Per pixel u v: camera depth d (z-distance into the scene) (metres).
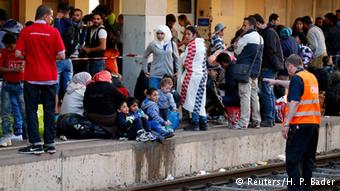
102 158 13.94
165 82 15.86
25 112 13.40
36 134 13.10
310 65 20.66
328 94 19.56
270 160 17.25
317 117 13.27
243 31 17.95
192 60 16.16
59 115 15.19
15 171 12.71
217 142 16.05
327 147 18.75
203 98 16.22
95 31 16.88
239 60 16.78
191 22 26.27
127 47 18.55
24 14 21.70
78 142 14.32
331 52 22.19
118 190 13.59
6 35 14.09
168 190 14.07
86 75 15.32
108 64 17.33
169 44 16.48
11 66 14.09
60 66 16.11
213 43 18.92
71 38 16.00
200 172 15.66
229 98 16.88
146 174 14.70
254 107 16.98
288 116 13.19
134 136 14.68
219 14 26.55
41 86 13.18
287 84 13.88
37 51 13.09
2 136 14.11
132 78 18.45
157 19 18.44
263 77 17.25
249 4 27.75
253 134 16.80
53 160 13.22
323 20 23.00
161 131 14.95
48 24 13.32
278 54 17.20
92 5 23.59
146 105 15.23
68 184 13.46
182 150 15.31
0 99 14.38
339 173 16.28
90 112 14.83
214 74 17.36
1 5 21.56
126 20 18.53
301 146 13.19
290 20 29.38
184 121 17.33
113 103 14.84
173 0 25.47
